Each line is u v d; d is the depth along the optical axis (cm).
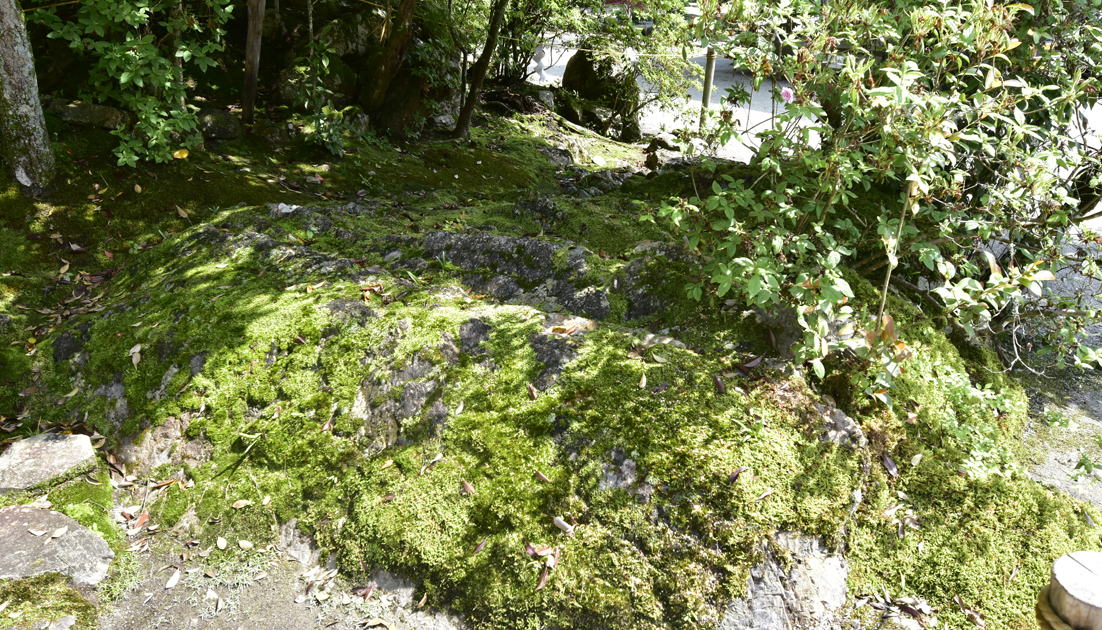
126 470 331
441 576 281
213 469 328
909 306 397
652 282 385
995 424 378
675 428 294
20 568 273
